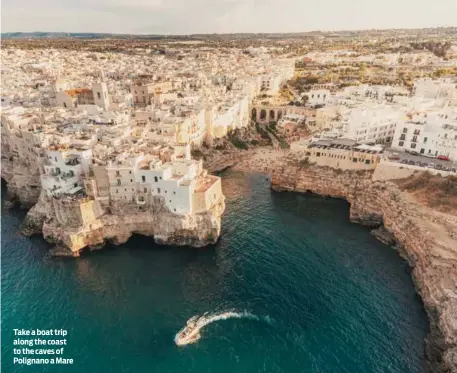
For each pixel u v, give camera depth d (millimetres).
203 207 92312
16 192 113562
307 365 62219
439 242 81500
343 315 72125
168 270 84688
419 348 65000
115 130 112500
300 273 83875
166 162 96250
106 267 85312
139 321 70500
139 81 194750
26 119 122312
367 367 61750
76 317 71250
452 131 109250
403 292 77938
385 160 111375
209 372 60719
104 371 60812
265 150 164250
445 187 96125
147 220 93000
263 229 102062
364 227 103750
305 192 124625
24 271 83375
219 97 183875
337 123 154875
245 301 75500
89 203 89000
